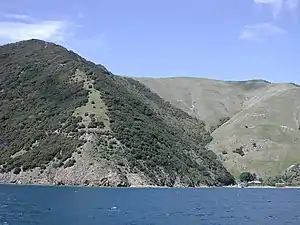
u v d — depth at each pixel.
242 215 97.56
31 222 75.81
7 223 73.50
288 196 178.50
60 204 112.12
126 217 87.12
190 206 118.94
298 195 186.12
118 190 171.50
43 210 96.69
